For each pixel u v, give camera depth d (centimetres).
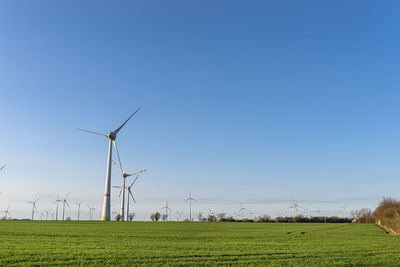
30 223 7662
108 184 12275
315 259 2692
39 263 2322
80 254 2680
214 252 2933
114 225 7488
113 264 2344
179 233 5156
